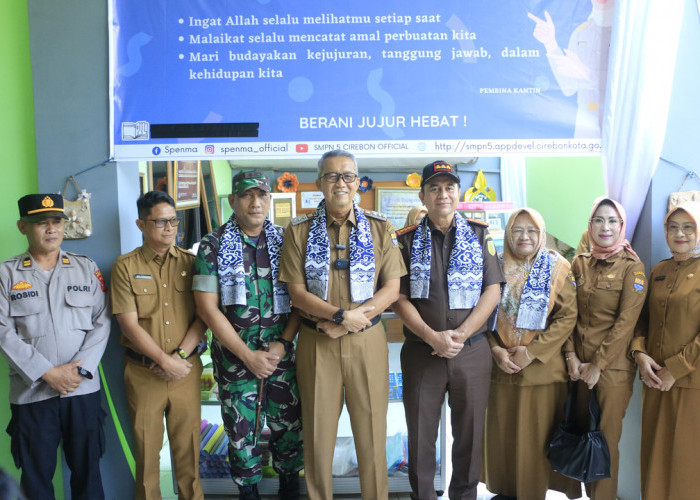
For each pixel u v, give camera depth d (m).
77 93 2.30
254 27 2.31
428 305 2.00
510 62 2.33
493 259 2.04
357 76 2.32
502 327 2.13
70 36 2.29
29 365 1.87
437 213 1.99
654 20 2.22
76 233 2.31
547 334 2.05
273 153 2.34
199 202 3.80
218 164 4.11
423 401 2.01
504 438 2.21
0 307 1.90
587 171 4.20
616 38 2.29
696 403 1.95
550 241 4.45
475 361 1.99
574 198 4.32
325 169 1.88
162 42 2.31
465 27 2.32
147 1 2.30
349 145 2.34
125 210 2.38
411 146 2.34
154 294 2.06
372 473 1.95
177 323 2.08
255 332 2.06
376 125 2.34
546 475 2.16
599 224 2.10
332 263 1.94
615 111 2.31
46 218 1.93
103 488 2.26
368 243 1.95
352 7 2.31
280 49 2.31
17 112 2.24
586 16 2.32
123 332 2.05
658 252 2.29
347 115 2.34
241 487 2.15
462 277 1.97
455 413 2.05
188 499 2.13
